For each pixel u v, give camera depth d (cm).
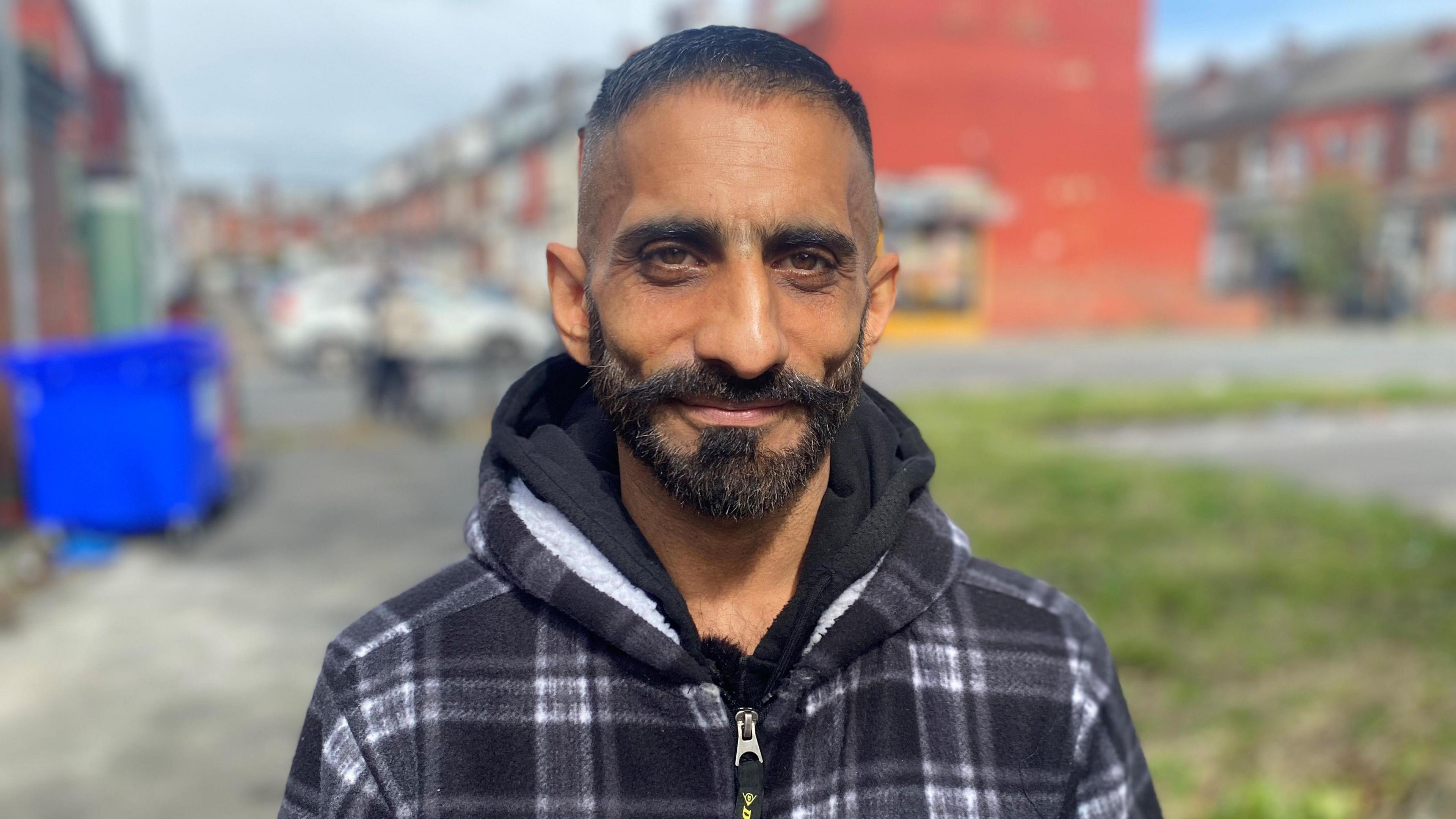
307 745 95
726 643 100
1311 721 349
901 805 97
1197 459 911
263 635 464
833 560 97
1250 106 3741
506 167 4350
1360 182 2914
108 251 1441
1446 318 2977
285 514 685
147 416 590
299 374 1554
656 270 90
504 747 93
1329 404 1184
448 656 96
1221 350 2012
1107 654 111
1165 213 2473
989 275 2355
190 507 604
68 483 586
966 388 1370
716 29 94
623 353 91
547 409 118
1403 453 964
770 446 90
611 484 107
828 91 93
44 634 462
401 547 610
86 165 1424
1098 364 1727
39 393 582
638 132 91
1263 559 532
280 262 7450
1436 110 3064
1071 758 101
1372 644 417
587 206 98
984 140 2356
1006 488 700
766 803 95
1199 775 318
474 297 1631
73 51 1953
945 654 102
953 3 2322
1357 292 2894
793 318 90
